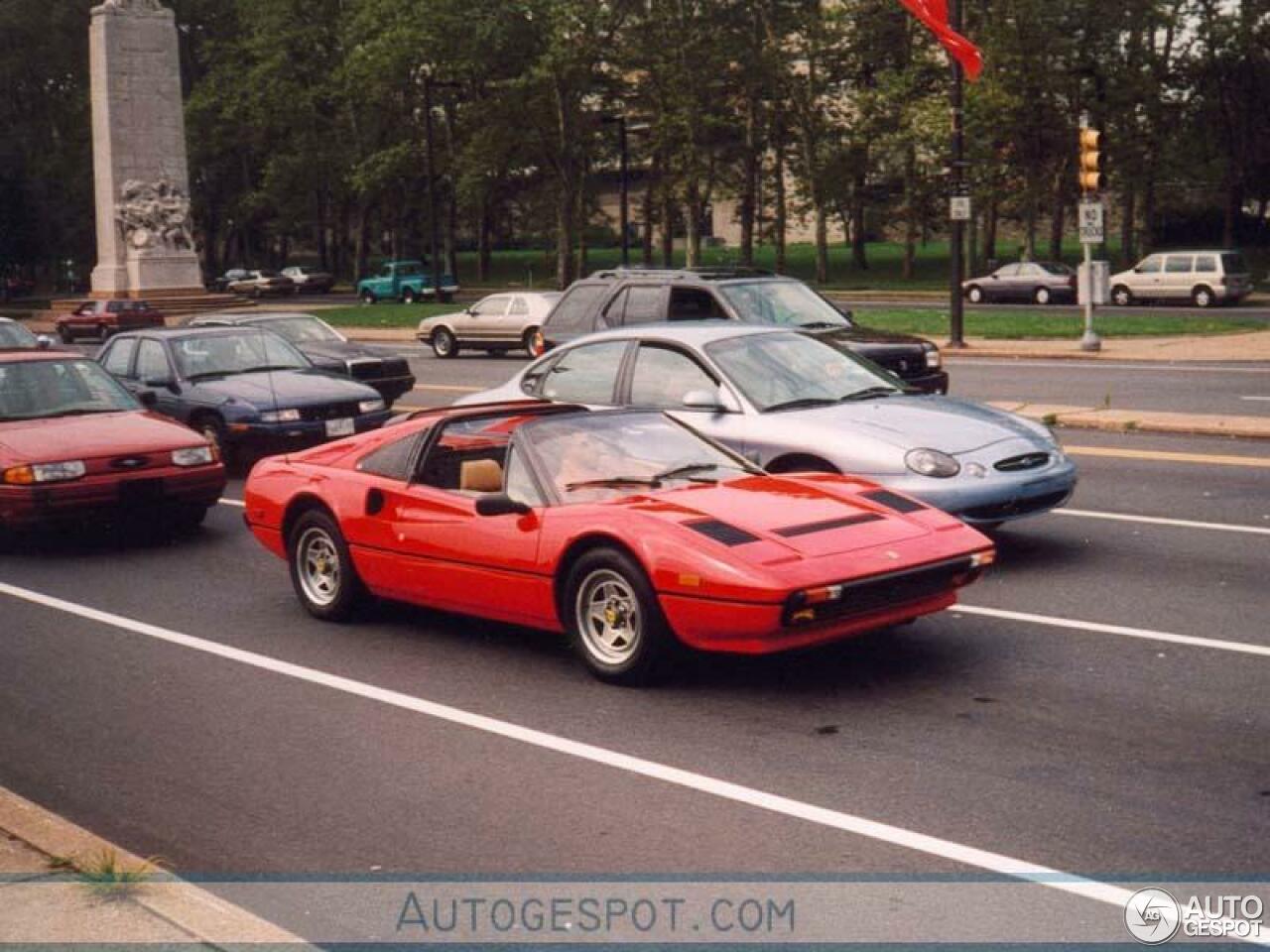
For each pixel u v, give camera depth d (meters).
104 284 62.75
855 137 63.56
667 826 5.79
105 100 60.94
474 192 71.44
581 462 8.39
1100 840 5.45
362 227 82.25
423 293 68.38
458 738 7.04
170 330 17.91
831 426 10.21
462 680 8.07
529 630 9.23
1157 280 46.12
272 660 8.68
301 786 6.46
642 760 6.61
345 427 16.75
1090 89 58.03
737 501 8.00
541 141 70.06
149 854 5.76
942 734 6.78
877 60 65.25
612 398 11.25
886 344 15.08
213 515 14.38
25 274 102.12
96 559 12.31
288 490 9.77
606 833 5.75
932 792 6.02
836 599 7.23
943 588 7.78
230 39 89.62
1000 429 10.45
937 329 34.81
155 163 62.19
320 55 79.25
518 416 9.05
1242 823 5.55
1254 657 7.83
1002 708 7.13
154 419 13.31
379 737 7.11
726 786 6.20
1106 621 8.75
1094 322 35.62
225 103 83.00
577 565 7.91
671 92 65.56
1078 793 5.93
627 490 8.25
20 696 8.12
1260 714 6.86
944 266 77.12
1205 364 25.45
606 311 15.84
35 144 93.06
